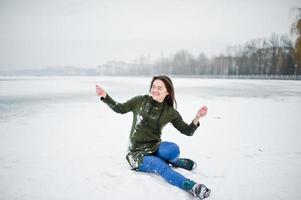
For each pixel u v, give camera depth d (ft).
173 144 11.06
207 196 9.27
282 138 19.56
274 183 11.43
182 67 407.23
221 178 11.73
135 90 73.51
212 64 354.54
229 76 279.08
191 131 11.47
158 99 11.48
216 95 58.49
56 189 10.18
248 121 26.86
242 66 296.10
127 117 28.63
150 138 11.40
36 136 19.21
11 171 11.96
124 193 9.86
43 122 25.34
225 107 37.91
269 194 10.42
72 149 15.72
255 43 288.71
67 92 65.72
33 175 11.50
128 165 12.71
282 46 248.52
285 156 15.20
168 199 9.48
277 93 65.51
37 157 14.06
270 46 264.93
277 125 24.82
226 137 19.63
